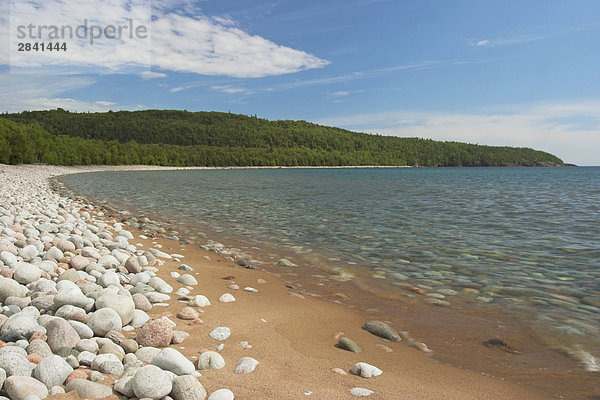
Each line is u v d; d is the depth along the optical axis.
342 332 4.50
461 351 4.08
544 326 4.75
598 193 29.50
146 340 3.78
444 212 16.78
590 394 3.25
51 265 5.71
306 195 26.06
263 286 6.34
